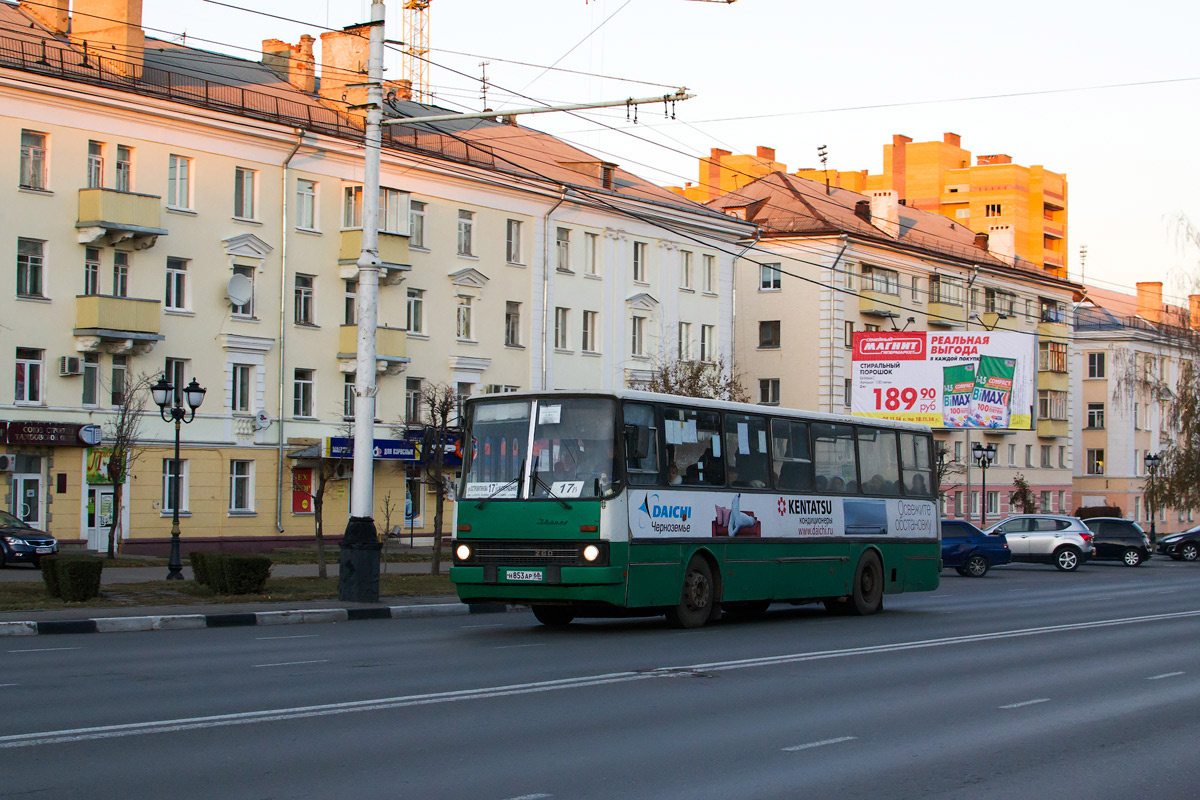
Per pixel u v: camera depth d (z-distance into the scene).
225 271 38.97
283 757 8.70
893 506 24.08
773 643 17.11
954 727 10.66
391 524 43.72
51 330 35.00
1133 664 15.30
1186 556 56.97
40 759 8.45
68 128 35.31
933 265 69.19
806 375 63.00
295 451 40.50
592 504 17.61
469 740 9.52
